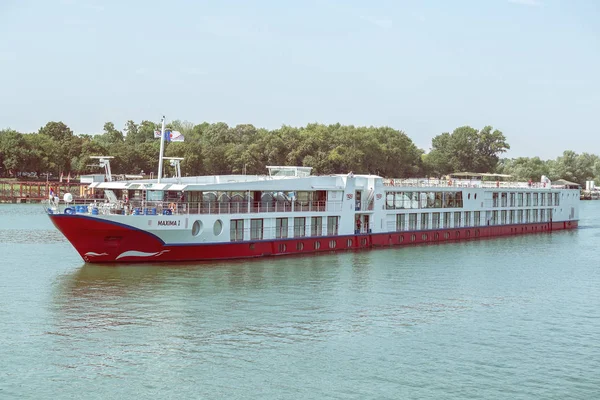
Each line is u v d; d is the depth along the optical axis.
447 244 108.56
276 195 87.50
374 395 43.44
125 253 76.50
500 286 74.88
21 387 43.69
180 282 69.81
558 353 51.62
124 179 96.94
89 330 54.34
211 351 50.31
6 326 55.03
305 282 72.44
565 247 109.31
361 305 63.97
